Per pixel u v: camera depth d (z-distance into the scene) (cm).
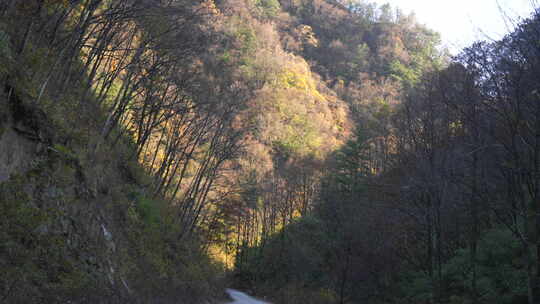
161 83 2452
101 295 1270
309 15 12925
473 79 1658
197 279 2659
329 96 9319
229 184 4069
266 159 5853
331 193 3953
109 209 1805
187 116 3020
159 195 2995
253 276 4784
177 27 2016
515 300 1538
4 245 1047
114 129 2542
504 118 1486
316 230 3959
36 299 1002
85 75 2327
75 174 1491
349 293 2797
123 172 2367
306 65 10050
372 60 10131
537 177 1442
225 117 3102
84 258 1351
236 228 5769
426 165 2030
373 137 4222
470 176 1856
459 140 1995
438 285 2059
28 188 1227
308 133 7131
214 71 3100
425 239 2614
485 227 2159
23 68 1377
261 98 6906
